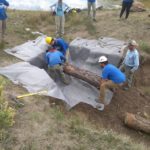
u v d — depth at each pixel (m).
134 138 8.40
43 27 14.62
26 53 10.85
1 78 8.50
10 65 9.77
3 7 11.73
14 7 17.59
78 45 11.48
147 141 8.40
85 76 9.45
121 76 8.88
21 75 9.12
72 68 9.69
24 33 13.31
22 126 7.07
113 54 10.82
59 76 9.84
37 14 16.00
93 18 15.23
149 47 12.24
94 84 9.40
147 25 14.69
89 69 10.92
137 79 11.00
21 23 14.60
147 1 21.03
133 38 13.45
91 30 14.20
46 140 6.82
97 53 10.98
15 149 6.43
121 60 10.75
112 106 9.41
